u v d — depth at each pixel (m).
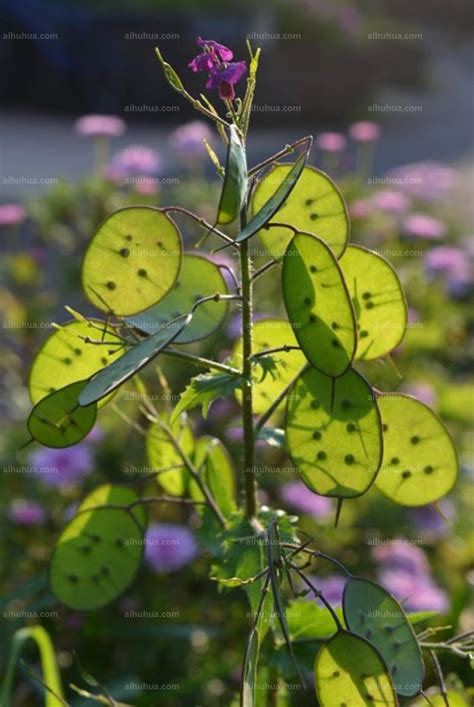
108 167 1.87
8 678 0.82
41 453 1.25
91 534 0.67
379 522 1.24
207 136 1.97
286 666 0.67
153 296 0.62
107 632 1.10
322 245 0.57
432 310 1.78
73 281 1.73
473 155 4.49
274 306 1.47
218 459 0.72
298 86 5.27
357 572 1.18
